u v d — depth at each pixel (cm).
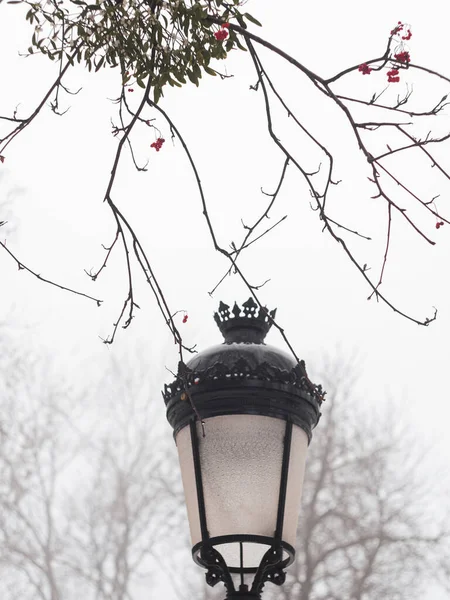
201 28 377
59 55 367
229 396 386
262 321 414
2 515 2103
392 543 1748
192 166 373
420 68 326
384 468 1848
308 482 1802
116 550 2112
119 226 370
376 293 341
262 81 369
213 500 379
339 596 1694
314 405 397
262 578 372
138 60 378
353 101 331
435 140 320
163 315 353
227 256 362
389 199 326
